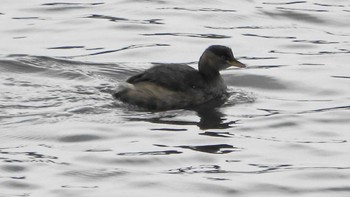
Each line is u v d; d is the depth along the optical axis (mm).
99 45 21516
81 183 14172
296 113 17172
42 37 21984
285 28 22938
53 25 22766
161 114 16828
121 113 16781
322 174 14523
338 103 17875
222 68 17812
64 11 23781
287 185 14141
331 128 16516
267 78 19297
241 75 19453
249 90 18672
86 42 21688
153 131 16016
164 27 22703
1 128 16016
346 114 17141
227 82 19156
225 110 17203
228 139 15789
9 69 19344
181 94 17250
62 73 19219
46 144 15523
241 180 14266
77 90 18000
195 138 15773
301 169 14688
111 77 19250
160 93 17141
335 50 21359
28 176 14375
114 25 22750
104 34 22203
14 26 22656
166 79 17297
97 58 20516
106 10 23875
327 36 22469
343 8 24344
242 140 15781
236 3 24531
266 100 17953
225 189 13977
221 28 22828
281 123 16625
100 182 14211
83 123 16250
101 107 17016
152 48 21250
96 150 15281
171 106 17141
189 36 22141
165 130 16062
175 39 21906
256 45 21672
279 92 18656
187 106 17266
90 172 14500
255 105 17594
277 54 21078
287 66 20125
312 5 24562
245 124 16500
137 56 20766
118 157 14992
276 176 14445
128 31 22422
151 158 14977
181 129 16156
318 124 16656
